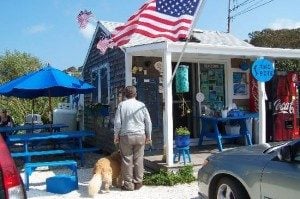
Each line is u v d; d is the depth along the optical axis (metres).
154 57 11.27
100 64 13.30
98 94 13.55
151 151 10.81
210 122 11.10
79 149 10.59
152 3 8.14
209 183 5.69
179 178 8.15
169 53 8.64
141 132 7.75
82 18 9.53
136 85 10.97
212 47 9.21
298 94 12.03
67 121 15.97
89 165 10.68
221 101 12.05
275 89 11.75
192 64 11.78
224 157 5.57
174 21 7.89
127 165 7.73
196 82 11.77
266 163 4.82
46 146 13.93
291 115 11.87
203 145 11.68
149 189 7.82
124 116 7.72
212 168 5.61
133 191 7.71
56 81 9.73
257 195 4.85
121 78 11.23
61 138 10.84
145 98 11.08
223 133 11.62
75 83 10.23
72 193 7.71
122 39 8.41
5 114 14.30
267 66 9.77
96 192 7.34
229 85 12.07
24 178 9.07
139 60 11.08
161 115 11.27
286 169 4.51
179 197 7.19
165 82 8.66
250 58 12.23
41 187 8.27
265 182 4.73
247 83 12.34
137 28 8.05
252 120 11.74
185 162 8.74
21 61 26.66
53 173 9.69
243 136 11.12
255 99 12.09
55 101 20.59
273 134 11.73
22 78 10.17
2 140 3.92
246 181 4.99
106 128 12.49
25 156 9.73
